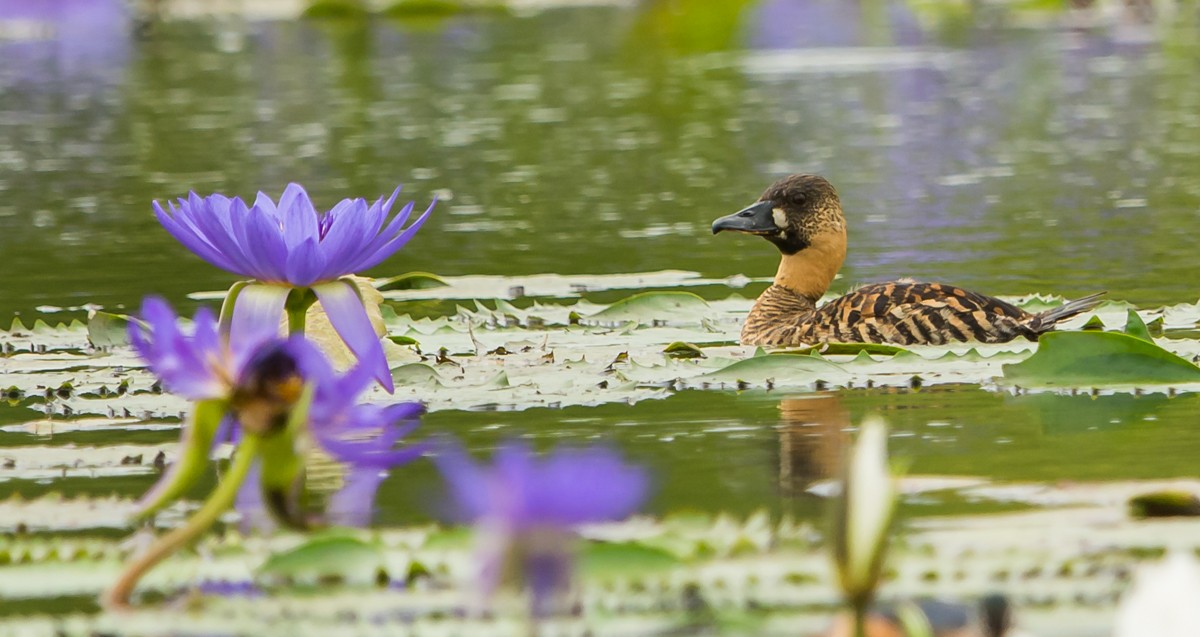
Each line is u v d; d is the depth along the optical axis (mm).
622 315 14508
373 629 6207
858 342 13086
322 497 8492
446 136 27828
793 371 11672
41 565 7145
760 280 16406
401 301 15359
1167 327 13133
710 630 6168
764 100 32156
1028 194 20984
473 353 12789
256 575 6934
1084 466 8789
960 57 39062
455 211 20859
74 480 9000
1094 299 12977
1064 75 34844
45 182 23484
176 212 8844
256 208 8547
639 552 6898
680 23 46500
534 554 4195
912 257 16969
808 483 8680
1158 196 20484
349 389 6219
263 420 6141
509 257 17719
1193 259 16391
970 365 11938
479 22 51156
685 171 23781
